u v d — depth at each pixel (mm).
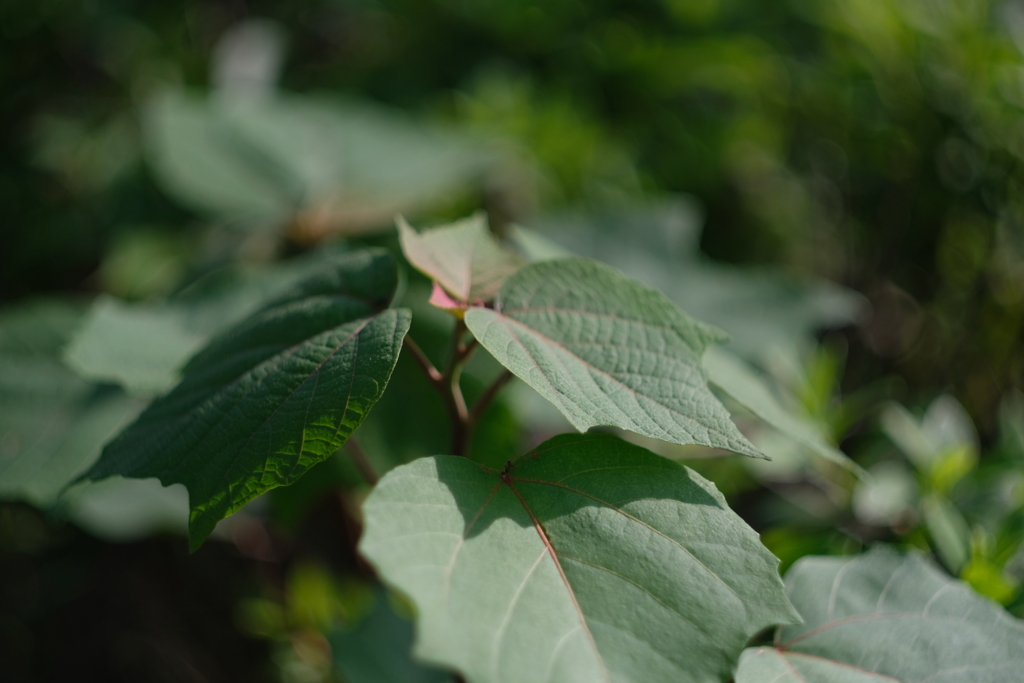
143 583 1238
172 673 1187
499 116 1302
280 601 1097
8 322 783
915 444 717
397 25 1584
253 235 1079
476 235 604
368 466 662
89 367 683
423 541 497
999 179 1048
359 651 756
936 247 1121
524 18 1470
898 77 1149
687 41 1420
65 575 1236
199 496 529
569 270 566
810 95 1345
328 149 1183
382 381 524
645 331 552
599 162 1298
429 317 804
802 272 1388
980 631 548
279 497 774
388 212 1092
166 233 1301
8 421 717
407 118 1356
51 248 1342
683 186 1382
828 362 846
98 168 1371
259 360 560
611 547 512
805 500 805
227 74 1419
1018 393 1035
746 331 898
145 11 1514
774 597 505
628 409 528
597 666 488
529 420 821
